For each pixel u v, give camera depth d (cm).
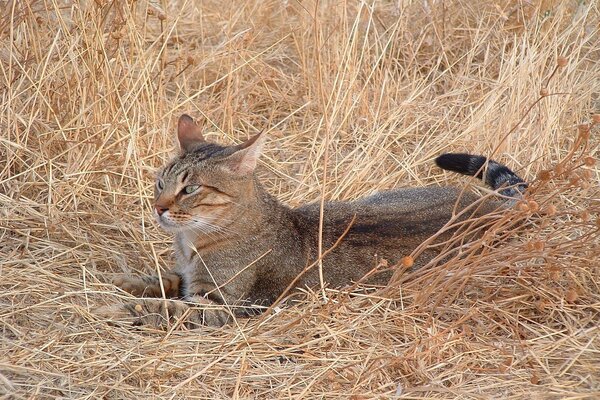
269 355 897
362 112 1380
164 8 1442
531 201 952
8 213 1098
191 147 1048
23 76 1222
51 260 1041
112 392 827
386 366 872
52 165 1177
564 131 1352
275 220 1034
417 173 1297
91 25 1241
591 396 825
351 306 966
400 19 1425
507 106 1328
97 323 923
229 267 1016
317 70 1370
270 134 1363
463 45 1552
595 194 1180
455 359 891
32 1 1259
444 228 939
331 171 1280
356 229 1050
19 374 830
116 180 1204
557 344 907
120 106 1231
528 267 980
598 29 1442
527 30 1459
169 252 1117
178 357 881
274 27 1603
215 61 1445
